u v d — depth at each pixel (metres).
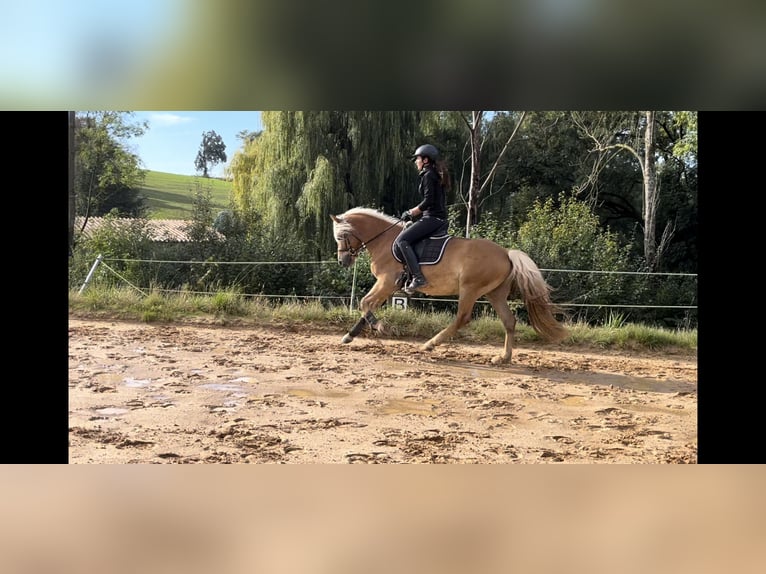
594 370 7.71
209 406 5.62
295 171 17.55
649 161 16.33
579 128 19.06
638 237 19.94
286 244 14.07
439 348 8.55
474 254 7.71
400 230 8.18
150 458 4.29
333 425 5.18
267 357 7.65
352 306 10.70
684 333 9.67
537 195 19.69
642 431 5.31
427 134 19.09
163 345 8.18
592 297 13.19
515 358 8.21
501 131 20.00
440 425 5.29
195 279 13.64
